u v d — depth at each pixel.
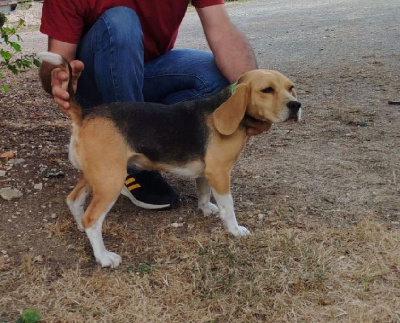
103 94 3.46
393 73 6.68
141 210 3.45
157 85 3.78
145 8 3.59
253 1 19.12
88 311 2.44
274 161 4.15
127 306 2.46
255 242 2.94
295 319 2.35
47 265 2.82
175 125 2.95
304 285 2.57
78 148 2.81
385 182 3.68
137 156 2.93
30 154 4.28
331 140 4.54
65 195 3.60
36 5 16.39
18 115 5.37
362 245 2.89
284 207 3.38
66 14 3.40
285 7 16.20
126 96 3.38
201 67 3.65
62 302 2.50
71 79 2.78
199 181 3.28
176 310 2.43
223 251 2.86
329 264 2.72
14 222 3.26
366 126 4.84
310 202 3.44
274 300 2.46
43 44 10.73
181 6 3.69
